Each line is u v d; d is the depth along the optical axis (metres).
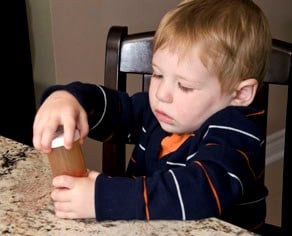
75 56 1.65
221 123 0.78
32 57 1.67
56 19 1.56
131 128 1.03
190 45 0.78
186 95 0.80
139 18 1.79
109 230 0.59
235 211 0.85
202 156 0.72
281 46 0.96
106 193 0.62
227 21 0.81
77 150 0.65
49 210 0.63
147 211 0.62
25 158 0.76
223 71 0.80
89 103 0.90
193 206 0.63
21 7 1.53
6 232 0.58
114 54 1.07
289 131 0.97
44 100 0.85
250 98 0.87
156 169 0.92
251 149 0.76
